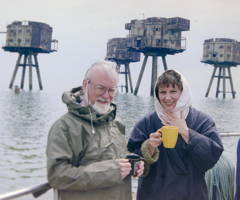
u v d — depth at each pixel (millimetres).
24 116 55250
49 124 45906
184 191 3010
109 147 2549
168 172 3041
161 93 2973
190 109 3162
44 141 31031
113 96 2609
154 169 3115
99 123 2557
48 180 2408
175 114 3000
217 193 3822
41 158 22359
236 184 2930
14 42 154000
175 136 2805
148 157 2916
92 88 2549
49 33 161375
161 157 3080
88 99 2578
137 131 3201
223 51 172000
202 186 3090
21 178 16938
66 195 2502
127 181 2719
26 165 19891
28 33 152750
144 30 145625
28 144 28750
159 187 3062
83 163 2490
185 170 3021
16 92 137750
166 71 2990
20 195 2285
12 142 29375
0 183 15766
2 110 63625
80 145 2463
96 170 2379
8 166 19375
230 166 3898
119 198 2594
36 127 41781
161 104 3043
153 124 3164
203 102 144500
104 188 2510
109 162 2441
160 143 2877
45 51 160375
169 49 143625
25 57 165250
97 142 2510
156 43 143375
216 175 3828
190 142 2896
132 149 3176
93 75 2541
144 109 79875
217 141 3029
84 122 2506
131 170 2611
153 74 148875
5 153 23797
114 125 2725
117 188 2582
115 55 185000
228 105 132125
